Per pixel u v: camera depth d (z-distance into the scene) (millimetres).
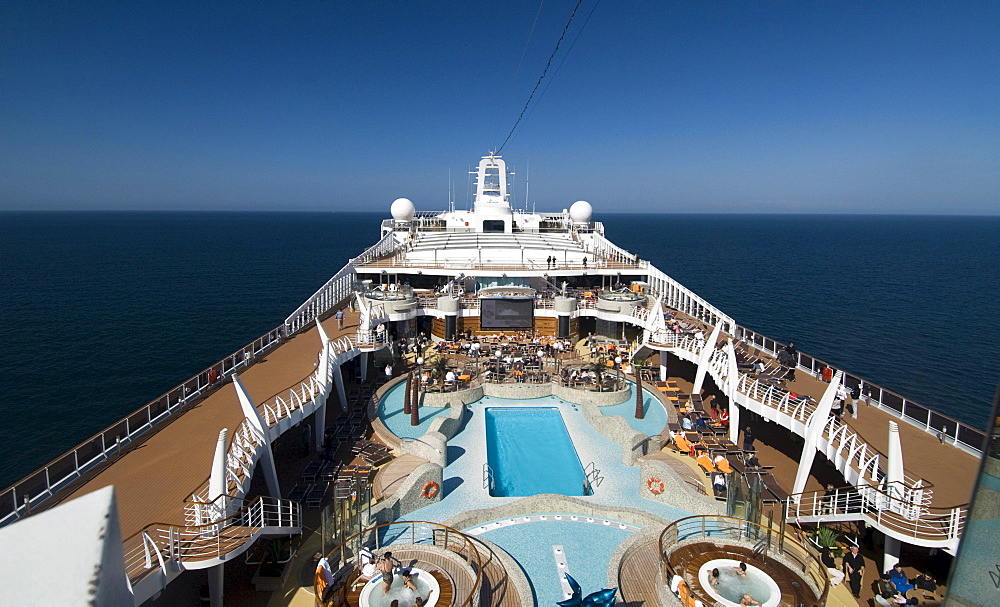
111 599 4402
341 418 28016
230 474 16750
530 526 19703
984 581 5285
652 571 16984
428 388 30688
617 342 39969
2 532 4230
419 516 20281
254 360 29688
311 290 85688
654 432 26750
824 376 27844
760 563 16781
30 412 38281
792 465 25062
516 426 28406
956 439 21172
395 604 14266
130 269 107562
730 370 25438
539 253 46906
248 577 17391
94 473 17734
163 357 50500
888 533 16188
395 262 45500
